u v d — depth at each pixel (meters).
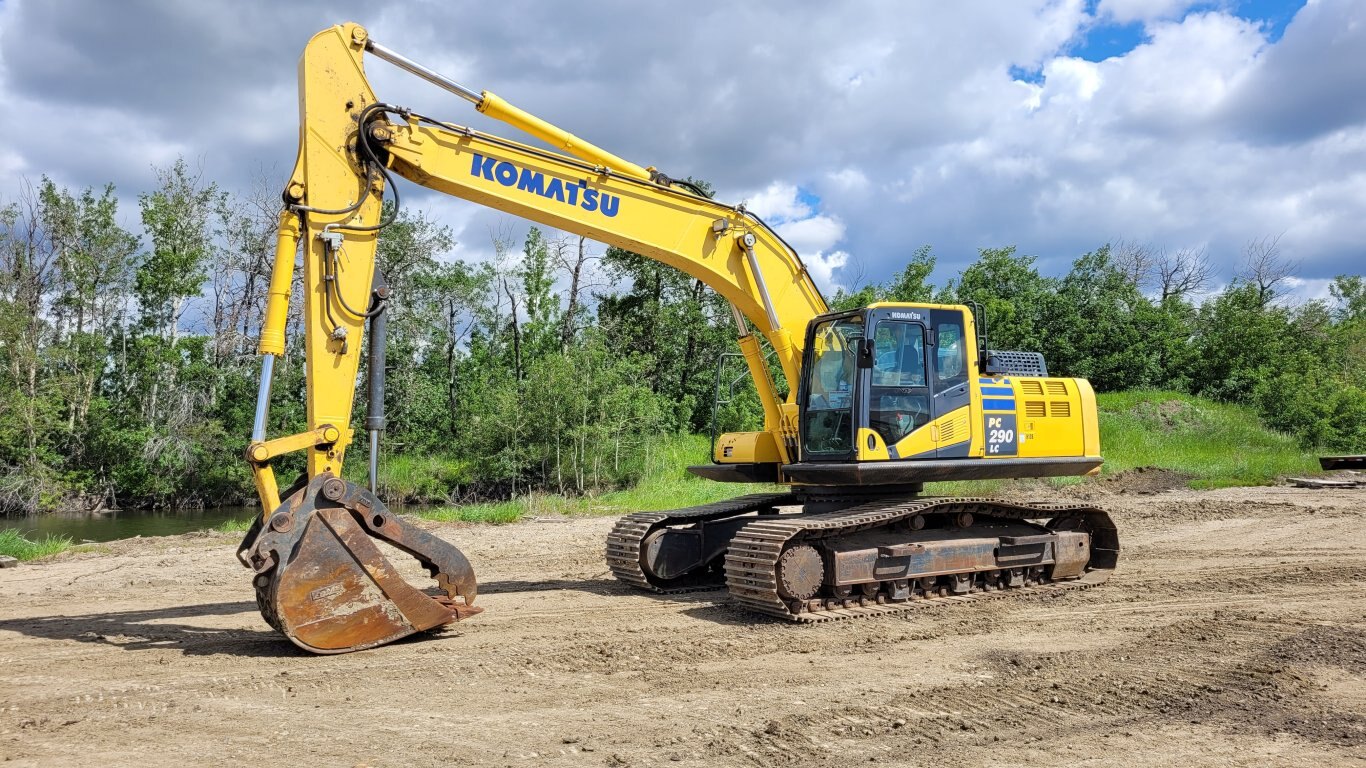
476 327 43.94
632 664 6.71
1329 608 8.68
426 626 7.34
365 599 7.04
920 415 9.02
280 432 32.69
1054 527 10.42
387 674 6.37
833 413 9.15
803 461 9.32
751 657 6.96
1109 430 28.08
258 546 6.66
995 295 41.28
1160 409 31.16
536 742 4.95
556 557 12.90
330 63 7.46
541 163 8.29
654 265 43.22
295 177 7.34
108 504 32.38
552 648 7.17
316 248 7.32
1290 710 5.51
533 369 30.94
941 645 7.34
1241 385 35.25
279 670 6.46
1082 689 5.99
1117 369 36.34
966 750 4.82
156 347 34.75
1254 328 36.28
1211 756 4.72
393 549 13.35
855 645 7.36
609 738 5.02
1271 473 22.47
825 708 5.59
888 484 9.50
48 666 6.61
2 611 9.02
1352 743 4.91
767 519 9.17
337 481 7.01
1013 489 20.78
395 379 36.59
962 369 9.32
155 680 6.20
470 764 4.60
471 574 7.78
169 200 37.12
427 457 35.12
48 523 26.17
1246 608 8.69
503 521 17.69
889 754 4.76
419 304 40.34
